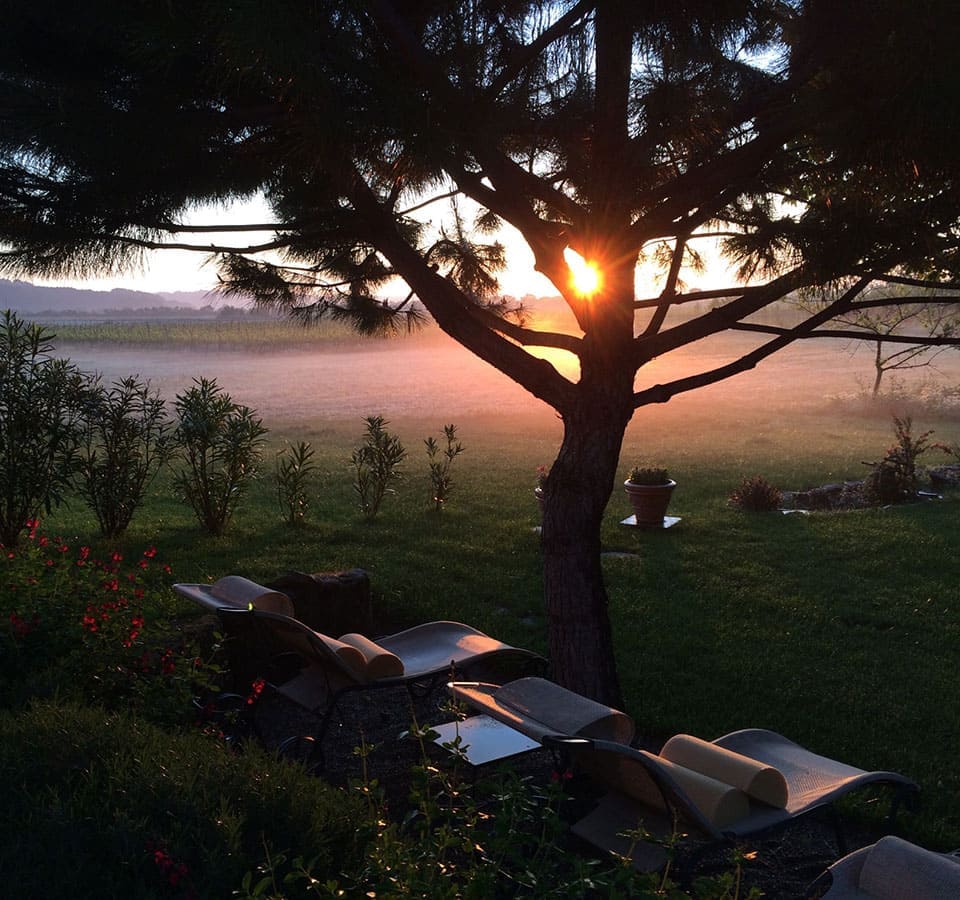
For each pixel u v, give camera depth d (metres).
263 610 4.36
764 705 5.34
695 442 20.25
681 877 2.67
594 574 4.82
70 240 3.97
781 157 4.02
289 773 2.38
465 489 13.66
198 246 4.23
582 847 3.22
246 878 1.68
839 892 2.13
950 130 3.08
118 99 3.59
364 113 3.04
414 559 8.71
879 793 4.19
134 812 2.09
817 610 7.40
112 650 3.85
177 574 7.58
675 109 3.88
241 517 11.00
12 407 8.04
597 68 4.11
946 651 6.45
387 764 4.32
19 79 3.61
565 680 4.81
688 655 6.24
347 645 4.06
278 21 2.67
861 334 4.44
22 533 8.66
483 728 4.05
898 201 3.83
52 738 2.43
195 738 2.75
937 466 16.75
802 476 15.49
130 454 9.44
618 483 14.91
